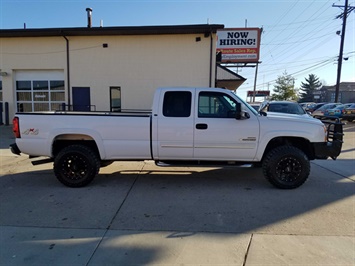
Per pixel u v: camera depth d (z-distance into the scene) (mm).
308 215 3916
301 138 5109
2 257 2859
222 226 3574
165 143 5066
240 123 4988
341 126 5059
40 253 2936
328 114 21016
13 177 5875
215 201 4461
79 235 3330
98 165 5223
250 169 6590
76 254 2920
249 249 3014
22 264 2738
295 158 4973
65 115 5098
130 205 4289
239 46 16328
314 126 4992
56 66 14617
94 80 14562
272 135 4973
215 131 4996
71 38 14391
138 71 14344
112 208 4168
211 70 14008
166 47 14117
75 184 5129
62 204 4328
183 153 5109
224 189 5074
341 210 4098
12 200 4504
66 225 3598
